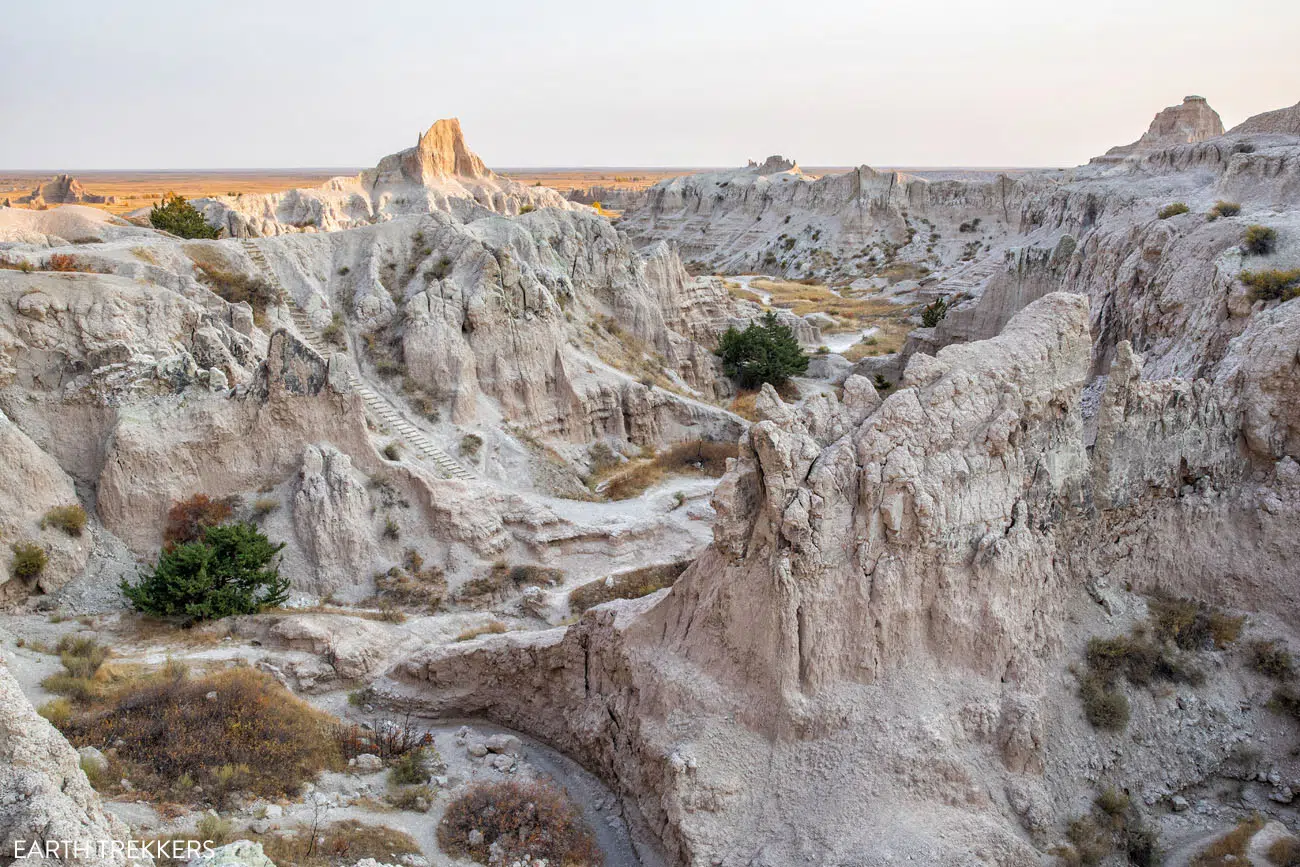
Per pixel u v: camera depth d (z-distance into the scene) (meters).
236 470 37.59
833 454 23.56
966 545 24.02
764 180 145.62
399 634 33.28
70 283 38.75
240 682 27.08
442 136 106.94
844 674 23.12
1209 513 28.91
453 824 23.70
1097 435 27.72
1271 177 54.38
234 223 72.31
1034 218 102.44
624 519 42.62
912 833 20.61
